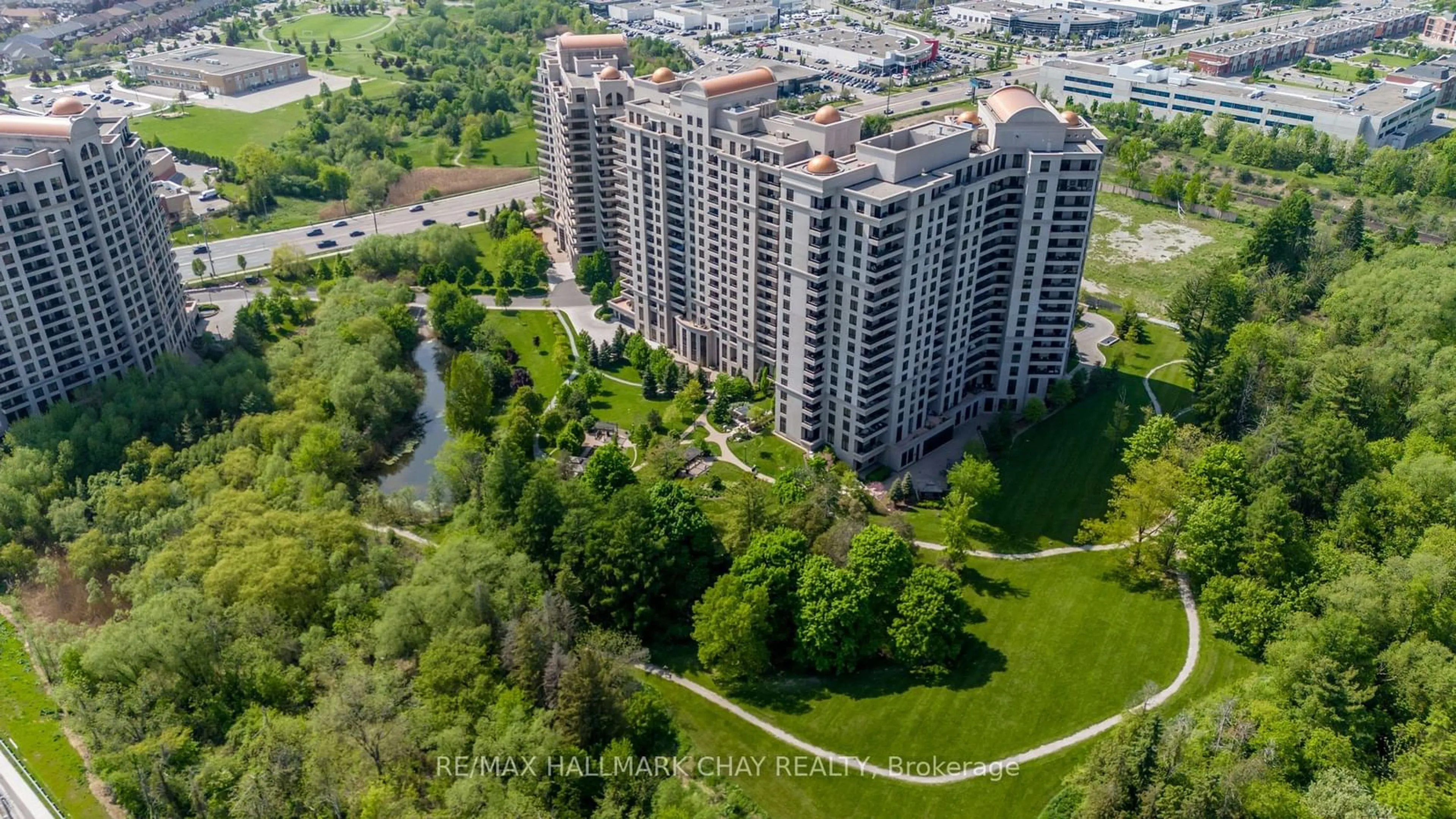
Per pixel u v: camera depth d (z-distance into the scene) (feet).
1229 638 602.03
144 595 620.08
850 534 629.10
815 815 494.18
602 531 625.00
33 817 500.33
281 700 552.00
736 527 653.71
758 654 575.38
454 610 570.46
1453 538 597.52
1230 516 624.18
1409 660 527.81
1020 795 502.79
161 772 499.51
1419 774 482.28
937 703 559.79
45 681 594.24
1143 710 499.51
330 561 627.05
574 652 553.23
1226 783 447.01
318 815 477.77
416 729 508.53
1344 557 599.98
